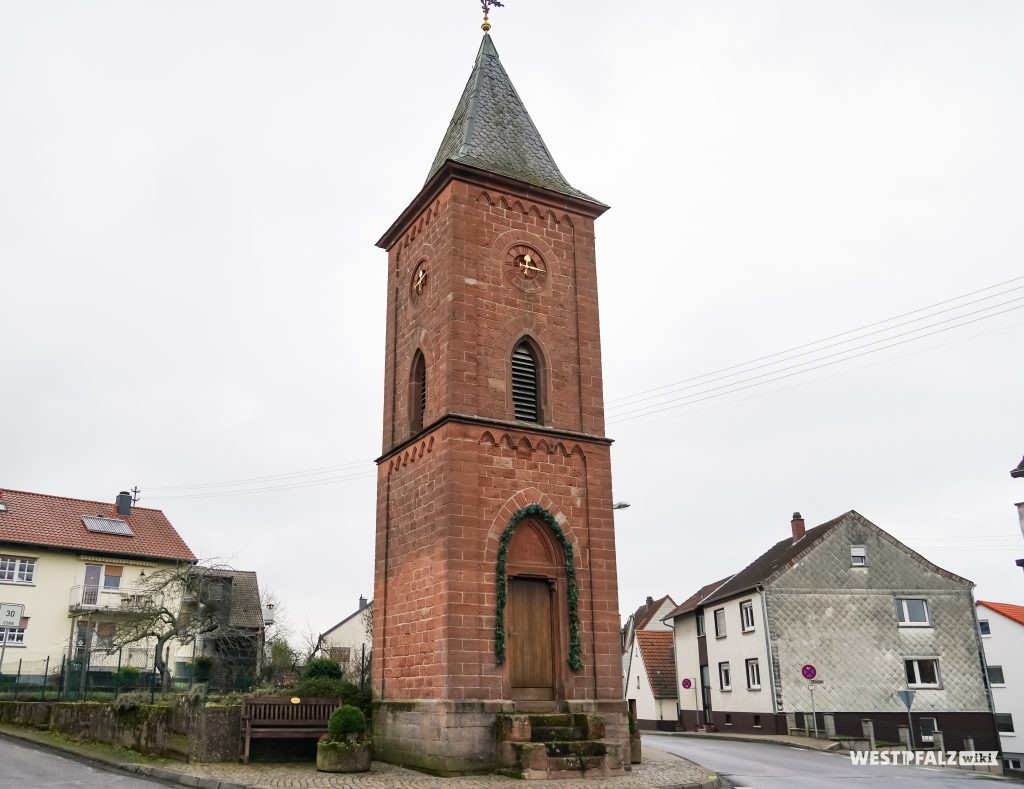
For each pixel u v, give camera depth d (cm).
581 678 2053
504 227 2336
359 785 1644
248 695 2153
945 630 4291
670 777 1873
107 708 2248
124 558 4700
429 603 2023
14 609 2883
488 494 2072
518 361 2273
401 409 2416
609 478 2252
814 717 3803
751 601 4366
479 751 1872
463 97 2723
